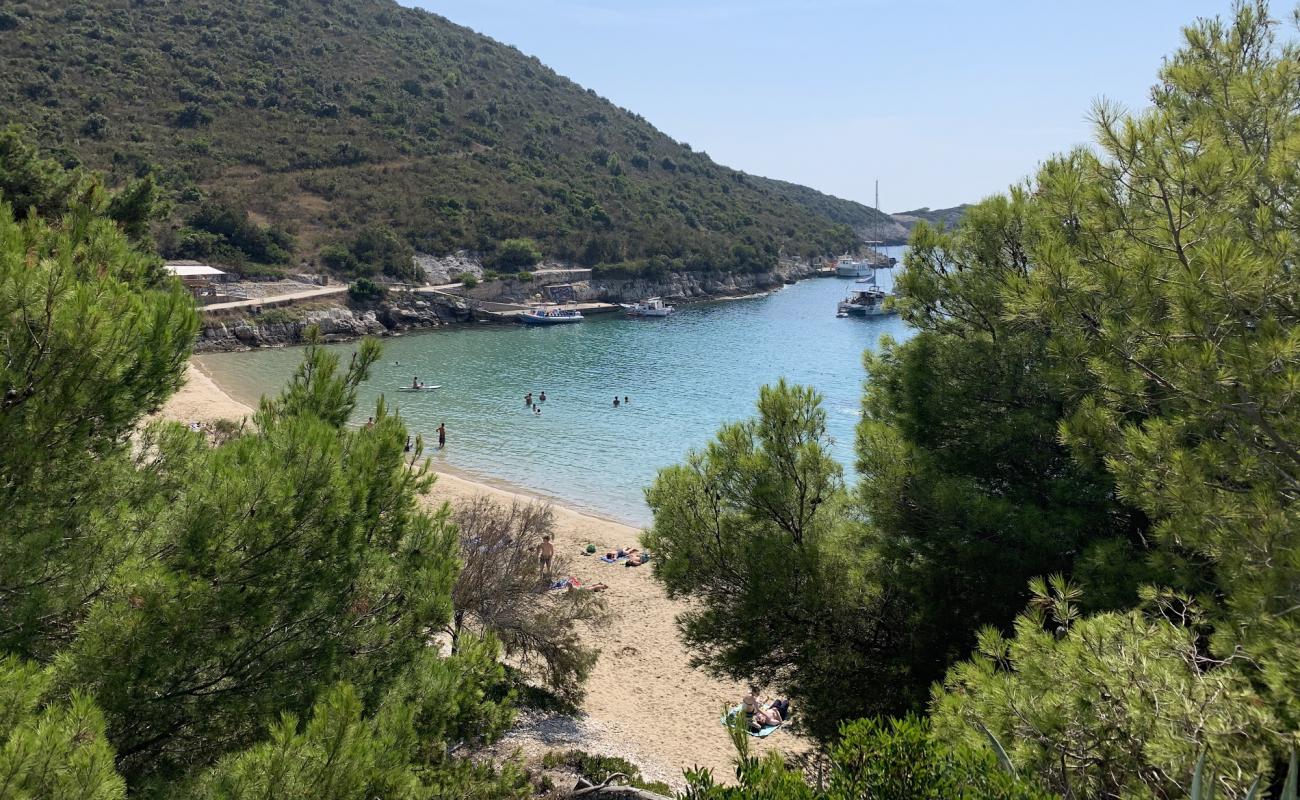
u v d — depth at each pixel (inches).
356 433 305.3
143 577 198.2
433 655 292.4
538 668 687.7
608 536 1158.3
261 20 5762.8
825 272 5979.3
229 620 217.2
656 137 7273.6
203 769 212.1
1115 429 286.5
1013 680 233.9
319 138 4645.7
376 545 293.6
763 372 2469.2
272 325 2775.6
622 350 2861.7
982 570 362.3
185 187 3590.1
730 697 713.6
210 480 226.7
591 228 4655.5
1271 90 289.1
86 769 152.4
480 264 3998.5
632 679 741.9
